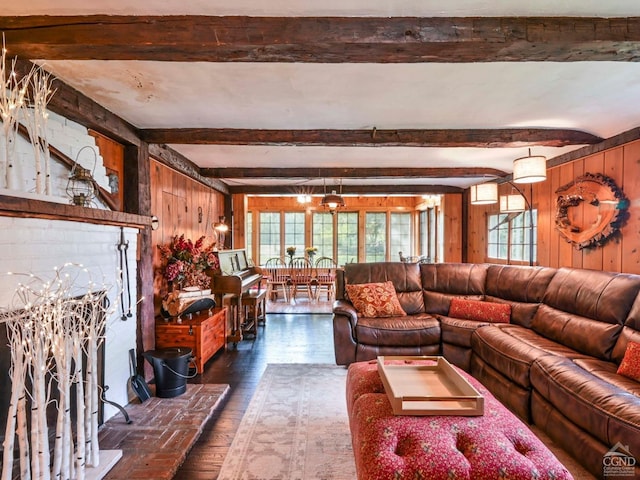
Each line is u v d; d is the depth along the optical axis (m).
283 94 2.35
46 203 1.78
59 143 2.27
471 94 2.35
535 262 4.33
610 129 3.01
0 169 1.86
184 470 1.93
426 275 4.15
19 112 1.94
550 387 2.16
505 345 2.74
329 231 8.77
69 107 2.19
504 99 2.44
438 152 3.99
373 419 1.66
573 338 2.61
